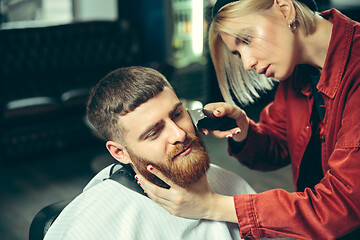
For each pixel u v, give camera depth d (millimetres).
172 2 5203
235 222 1155
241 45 1185
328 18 1214
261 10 1131
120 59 4953
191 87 5254
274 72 1188
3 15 5031
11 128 3922
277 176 3461
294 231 1089
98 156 3984
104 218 1071
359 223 1050
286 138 1538
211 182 1309
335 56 1153
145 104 972
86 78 4781
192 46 5699
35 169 3809
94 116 1048
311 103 1361
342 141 1069
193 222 1129
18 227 2883
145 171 1041
